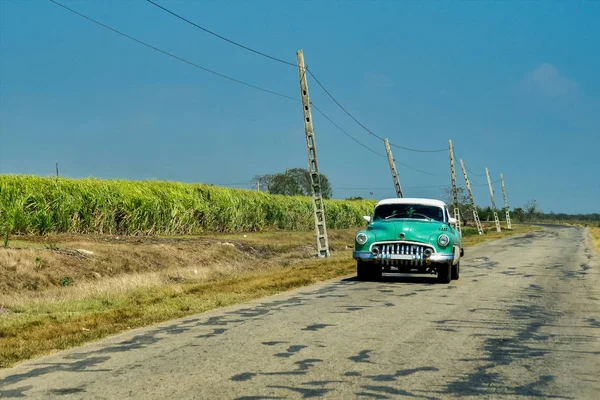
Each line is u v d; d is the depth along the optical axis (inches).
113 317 402.9
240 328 362.9
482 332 355.6
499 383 247.4
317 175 1035.9
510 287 597.9
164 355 293.0
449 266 618.2
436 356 292.5
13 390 236.2
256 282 609.0
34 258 599.2
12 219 748.6
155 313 420.2
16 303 473.1
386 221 642.2
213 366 270.7
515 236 2207.2
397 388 237.3
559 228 3715.6
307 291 550.3
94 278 626.8
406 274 732.0
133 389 235.1
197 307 449.1
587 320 406.3
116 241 829.2
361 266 638.5
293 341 324.8
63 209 847.7
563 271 796.0
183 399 222.1
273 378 250.7
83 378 252.2
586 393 235.8
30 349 308.5
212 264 829.8
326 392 230.8
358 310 433.7
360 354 294.7
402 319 396.5
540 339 338.0
